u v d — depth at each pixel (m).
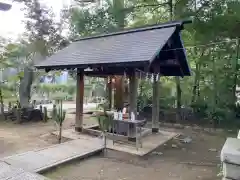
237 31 9.62
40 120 10.24
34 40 12.68
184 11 10.28
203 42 10.38
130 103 6.79
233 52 10.20
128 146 6.33
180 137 8.03
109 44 7.71
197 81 11.42
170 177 4.45
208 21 9.84
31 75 11.21
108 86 11.03
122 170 4.77
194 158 5.73
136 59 5.73
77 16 11.40
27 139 7.07
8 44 11.43
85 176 4.38
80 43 9.16
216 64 10.63
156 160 5.49
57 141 6.88
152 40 6.56
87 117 11.45
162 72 9.00
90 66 6.72
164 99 11.73
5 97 11.28
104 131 6.43
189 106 11.27
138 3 11.77
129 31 8.01
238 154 1.80
